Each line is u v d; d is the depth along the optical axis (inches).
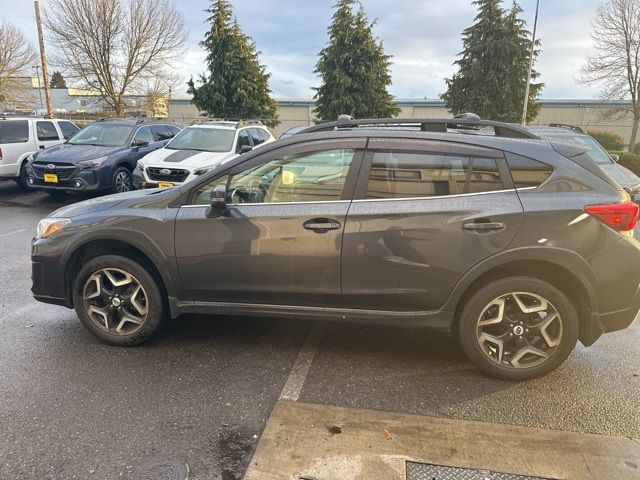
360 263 124.3
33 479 90.0
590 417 111.3
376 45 1035.9
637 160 610.2
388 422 108.0
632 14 898.1
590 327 121.6
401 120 142.3
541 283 120.0
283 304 132.9
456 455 97.2
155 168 349.7
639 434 105.2
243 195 132.9
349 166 127.3
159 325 142.4
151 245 134.3
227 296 135.2
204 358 137.8
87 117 1293.1
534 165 121.3
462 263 120.2
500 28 1011.3
